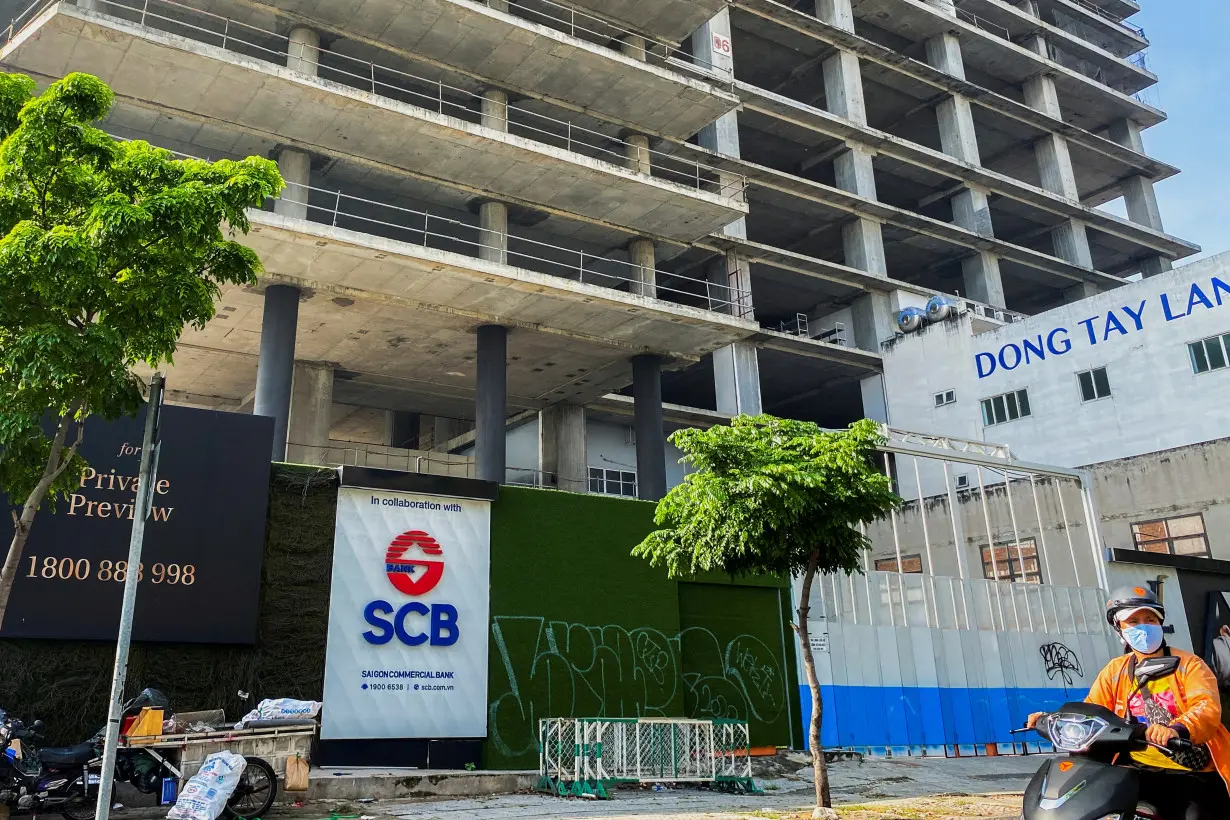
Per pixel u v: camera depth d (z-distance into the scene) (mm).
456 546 16922
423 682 15922
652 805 12633
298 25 29766
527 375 37156
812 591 21031
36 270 8422
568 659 17516
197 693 13914
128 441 14336
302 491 15648
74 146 9180
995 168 66625
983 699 22703
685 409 43375
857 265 51344
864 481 12000
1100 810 4273
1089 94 66000
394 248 26984
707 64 46406
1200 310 36750
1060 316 41125
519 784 14312
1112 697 5039
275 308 27922
